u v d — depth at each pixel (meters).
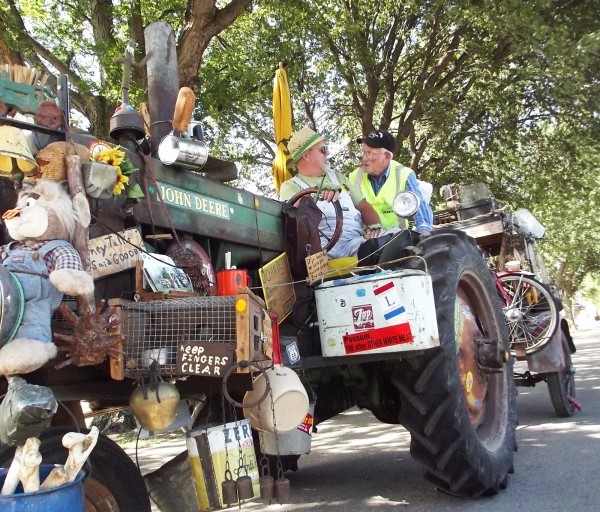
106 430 8.70
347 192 5.07
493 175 19.64
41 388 2.20
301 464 5.91
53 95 2.94
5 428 2.15
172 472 3.18
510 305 7.02
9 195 2.90
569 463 5.04
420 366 3.92
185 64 10.60
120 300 2.57
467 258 4.53
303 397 3.13
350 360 3.76
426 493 4.50
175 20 12.80
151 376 2.70
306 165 4.83
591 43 13.73
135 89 9.95
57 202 2.55
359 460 5.86
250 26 14.54
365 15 16.47
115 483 2.72
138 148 3.28
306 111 18.95
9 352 2.21
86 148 2.80
